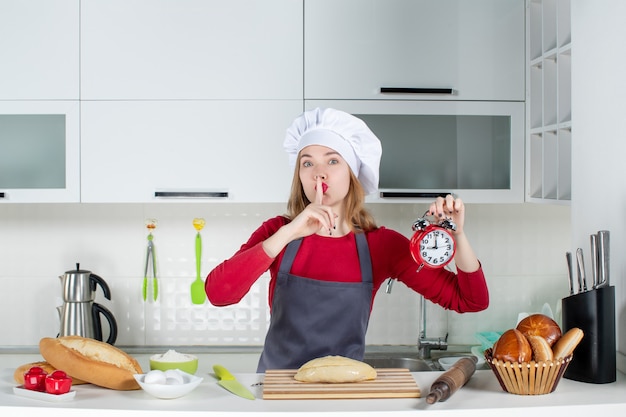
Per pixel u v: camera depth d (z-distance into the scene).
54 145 2.48
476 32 2.51
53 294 2.86
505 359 1.29
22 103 2.45
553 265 2.93
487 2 2.51
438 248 1.41
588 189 1.68
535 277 2.92
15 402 1.24
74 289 2.62
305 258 1.76
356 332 1.71
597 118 1.63
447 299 1.68
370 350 2.85
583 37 1.71
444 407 1.21
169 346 2.85
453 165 2.53
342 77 2.48
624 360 1.51
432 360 2.70
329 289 1.71
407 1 2.49
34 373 1.30
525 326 1.38
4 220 2.85
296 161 1.75
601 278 1.41
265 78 2.47
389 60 2.49
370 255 1.77
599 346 1.38
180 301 2.86
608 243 1.41
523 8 2.52
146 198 2.47
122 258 2.86
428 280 1.70
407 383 1.33
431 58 2.50
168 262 2.86
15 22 2.45
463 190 2.52
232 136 2.47
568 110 2.28
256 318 2.87
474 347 2.78
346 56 2.48
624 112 1.51
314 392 1.27
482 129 2.54
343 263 1.75
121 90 2.46
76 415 1.20
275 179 2.48
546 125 2.42
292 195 1.78
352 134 1.69
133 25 2.46
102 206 2.85
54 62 2.46
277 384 1.32
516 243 2.92
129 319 2.85
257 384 1.38
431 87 2.50
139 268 2.86
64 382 1.25
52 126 2.48
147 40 2.46
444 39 2.50
